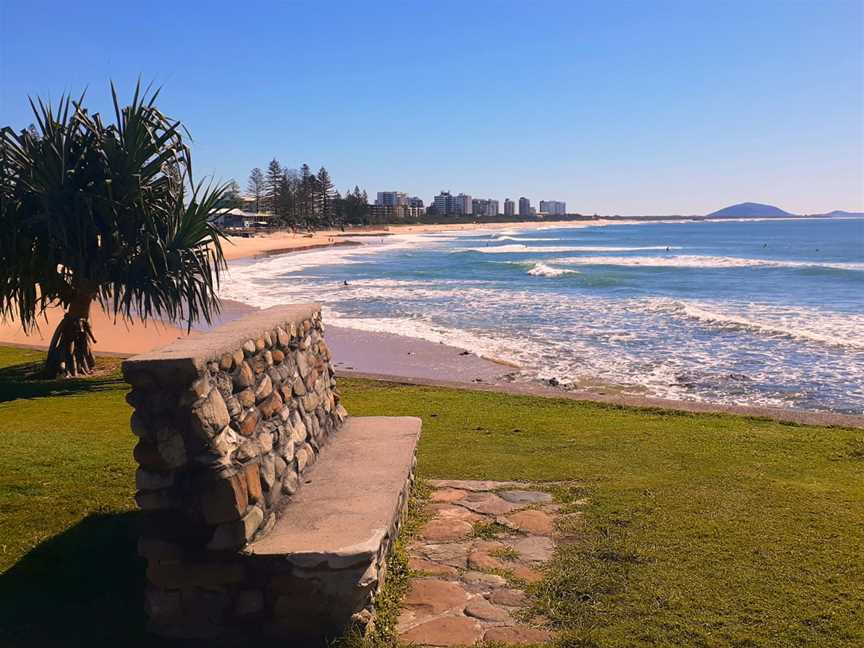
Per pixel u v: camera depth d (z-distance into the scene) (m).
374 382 10.93
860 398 11.99
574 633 3.34
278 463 3.83
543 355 15.91
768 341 17.27
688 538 4.45
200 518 3.17
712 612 3.52
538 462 6.44
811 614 3.47
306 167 134.75
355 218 152.25
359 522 3.61
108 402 9.74
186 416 3.08
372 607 3.37
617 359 15.36
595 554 4.21
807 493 5.40
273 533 3.46
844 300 26.25
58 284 11.73
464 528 4.66
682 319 21.08
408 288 33.00
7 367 13.02
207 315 11.86
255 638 3.22
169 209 11.20
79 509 4.86
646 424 8.23
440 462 6.44
